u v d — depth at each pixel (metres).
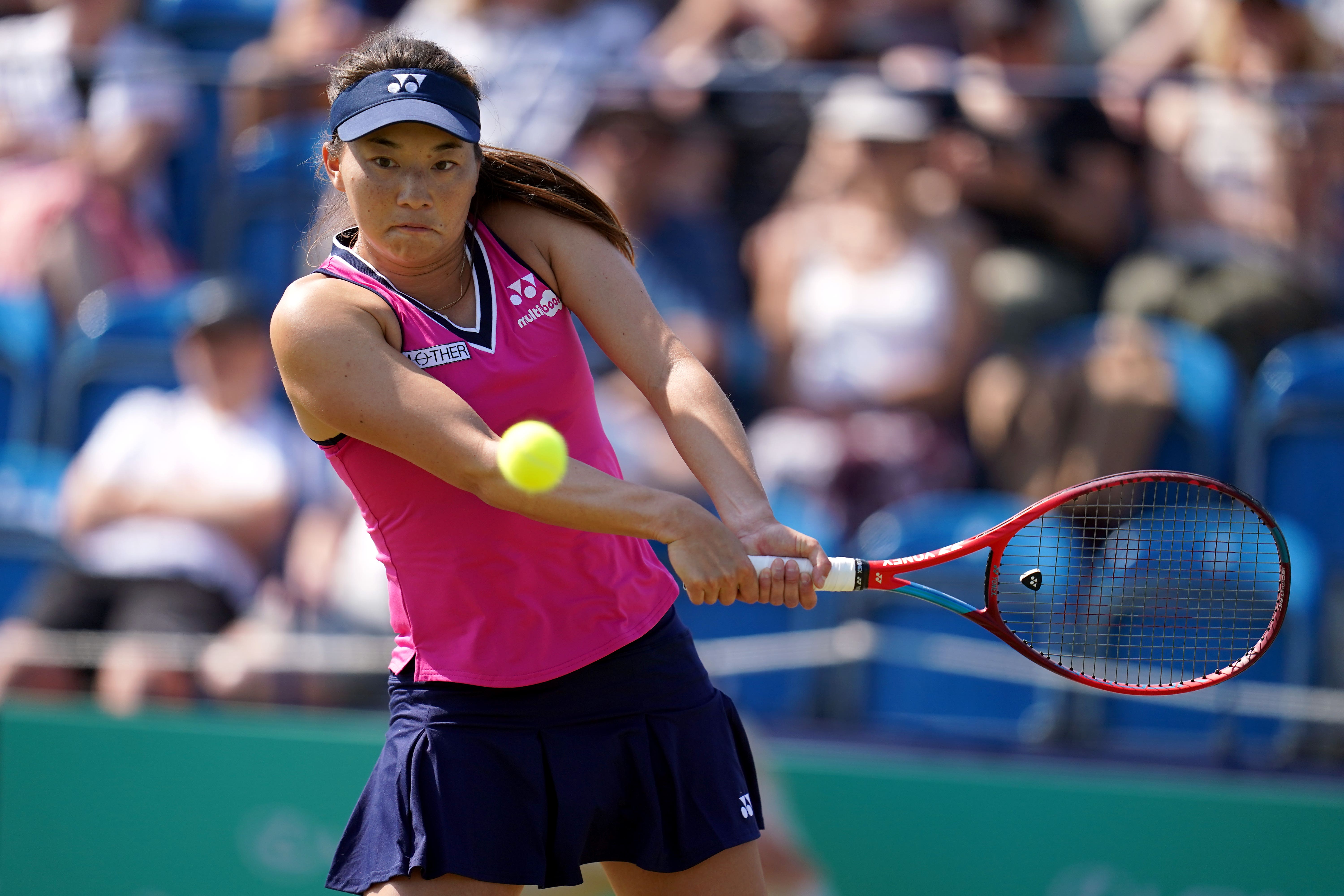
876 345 20.78
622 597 8.51
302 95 21.34
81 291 21.20
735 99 21.28
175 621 19.41
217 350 20.34
